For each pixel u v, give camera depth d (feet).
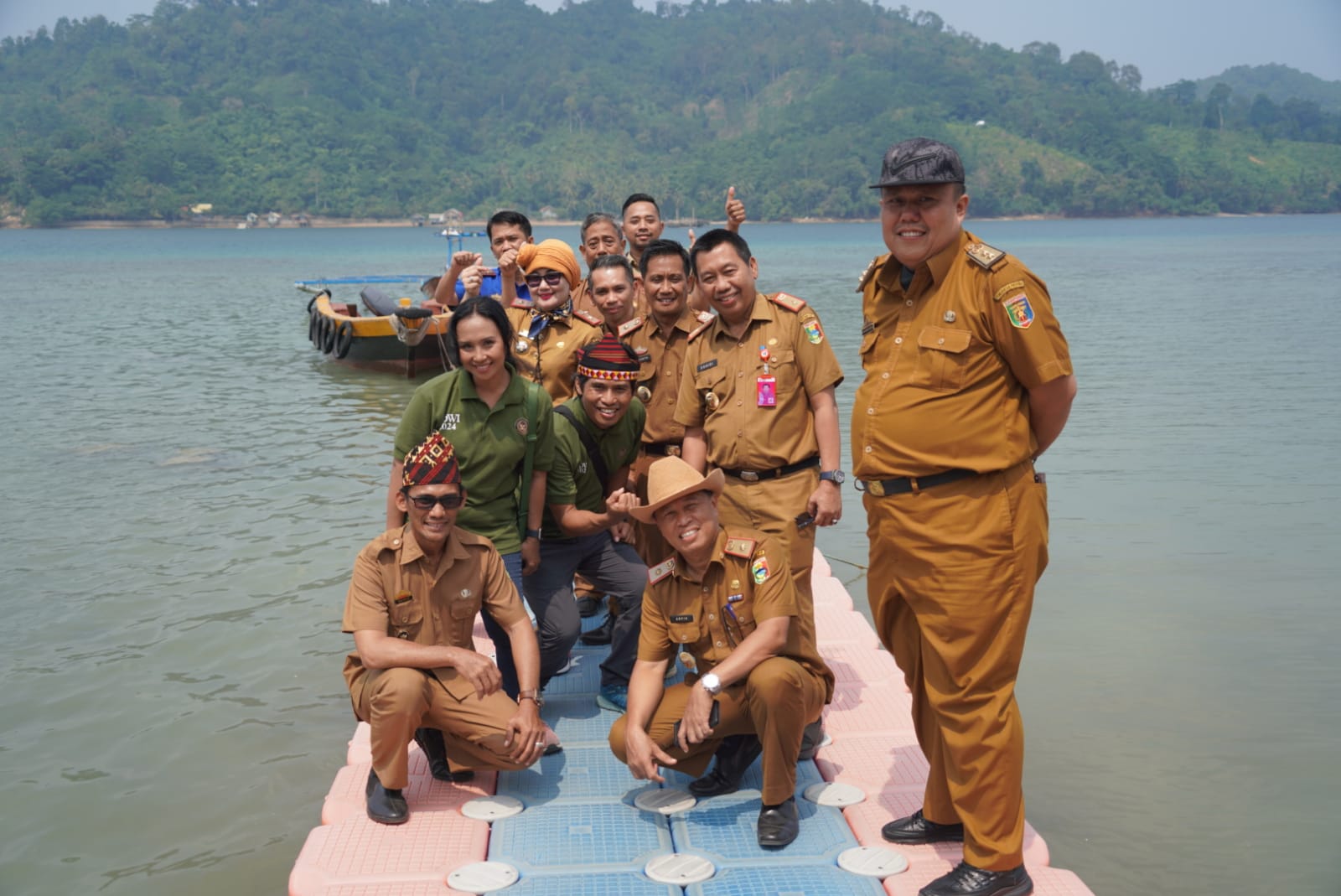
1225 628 22.66
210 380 58.44
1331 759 17.53
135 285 146.10
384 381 58.29
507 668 16.37
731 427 14.55
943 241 11.09
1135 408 46.47
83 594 24.88
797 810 13.50
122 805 16.52
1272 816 16.08
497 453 15.24
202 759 17.89
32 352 69.72
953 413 11.05
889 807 13.52
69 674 20.88
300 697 20.08
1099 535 28.84
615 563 16.60
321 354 69.51
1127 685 20.21
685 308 17.72
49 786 17.01
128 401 50.96
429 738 14.40
